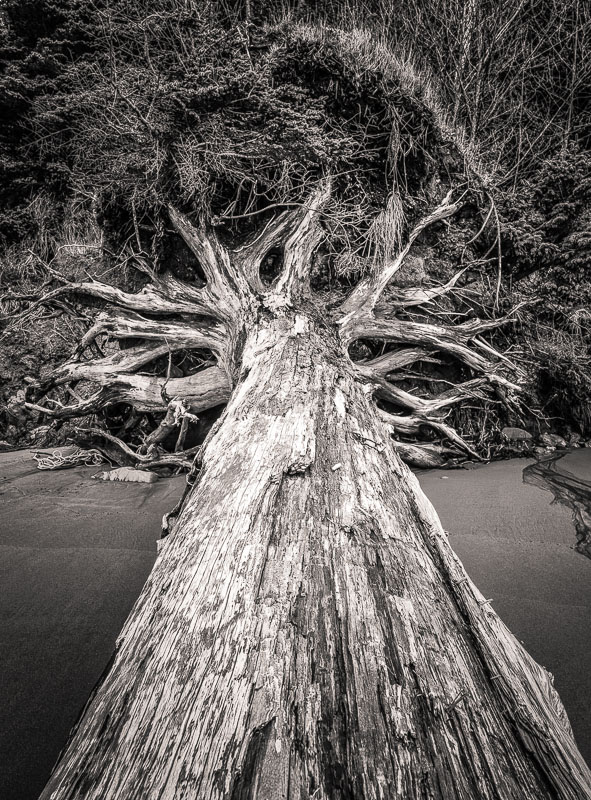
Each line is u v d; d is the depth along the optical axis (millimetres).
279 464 1933
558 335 5305
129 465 4602
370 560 1438
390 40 7832
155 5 6816
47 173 7469
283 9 7355
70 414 4465
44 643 1808
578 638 1792
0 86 6914
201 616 1267
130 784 888
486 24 7902
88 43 7379
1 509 3334
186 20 6535
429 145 5598
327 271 5344
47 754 1327
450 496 3381
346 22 7781
